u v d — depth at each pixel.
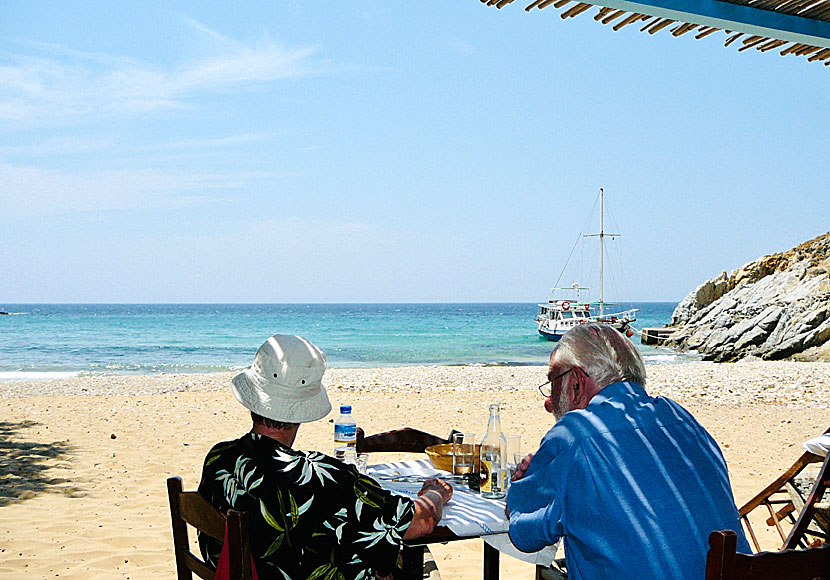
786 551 2.06
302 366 2.50
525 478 2.67
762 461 8.36
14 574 4.77
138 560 5.09
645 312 158.00
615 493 2.41
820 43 4.20
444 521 2.87
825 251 49.47
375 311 149.38
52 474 7.71
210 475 2.47
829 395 15.05
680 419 2.65
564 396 2.79
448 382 18.25
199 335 59.88
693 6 3.82
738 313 44.94
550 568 3.42
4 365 31.66
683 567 2.34
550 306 59.94
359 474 2.50
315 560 2.36
